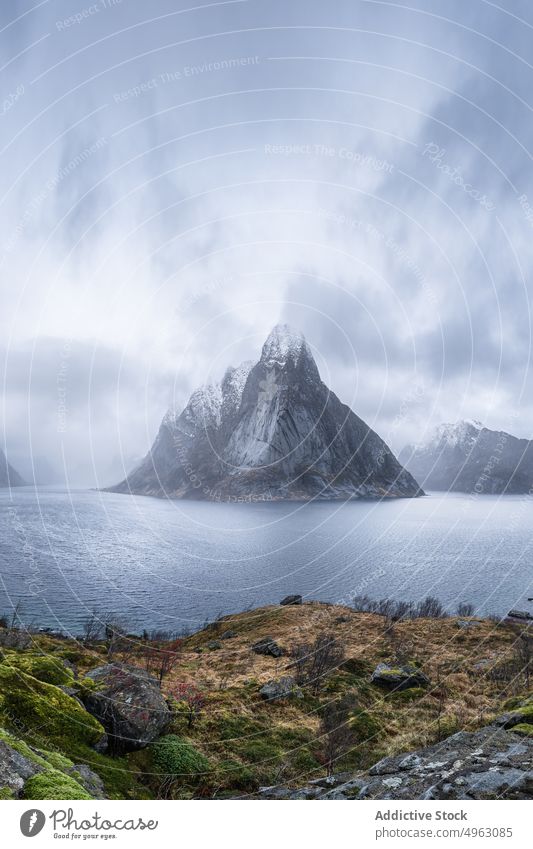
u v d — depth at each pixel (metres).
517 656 22.69
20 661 12.12
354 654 25.31
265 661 23.53
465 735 10.11
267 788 9.86
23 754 7.06
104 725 10.14
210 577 75.75
